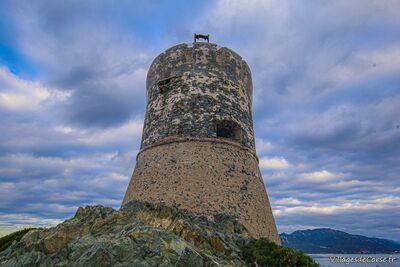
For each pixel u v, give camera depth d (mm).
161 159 15578
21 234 16297
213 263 9203
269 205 16516
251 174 16078
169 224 11547
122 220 11188
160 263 8812
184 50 17641
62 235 10570
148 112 17719
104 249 9078
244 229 13328
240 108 17203
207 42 18484
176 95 16750
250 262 10930
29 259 10078
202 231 11203
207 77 16953
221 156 15500
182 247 9383
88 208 12055
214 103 16453
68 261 9320
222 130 17125
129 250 9141
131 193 15711
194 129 15844
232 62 17906
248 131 17219
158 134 16391
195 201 14094
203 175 14773
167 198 14289
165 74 17594
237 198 14727
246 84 18375
